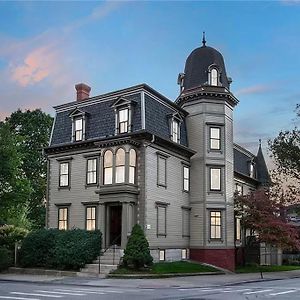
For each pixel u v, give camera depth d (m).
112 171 32.84
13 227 40.84
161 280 27.05
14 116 60.28
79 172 36.78
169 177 36.12
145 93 34.59
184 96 40.16
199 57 41.53
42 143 59.47
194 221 38.41
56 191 38.09
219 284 25.62
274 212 41.38
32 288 21.70
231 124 41.00
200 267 34.88
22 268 32.31
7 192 37.56
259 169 56.34
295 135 56.22
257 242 44.00
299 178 55.66
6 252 32.91
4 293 19.16
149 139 33.16
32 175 58.62
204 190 38.28
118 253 31.08
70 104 39.38
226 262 37.88
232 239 39.06
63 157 38.09
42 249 32.28
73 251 30.56
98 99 37.34
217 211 38.47
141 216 32.38
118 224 34.38
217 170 39.06
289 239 39.28
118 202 32.59
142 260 29.67
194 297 18.17
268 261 52.66
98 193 33.06
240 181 50.16
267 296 19.17
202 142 38.94
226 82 41.81
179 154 37.91
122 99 34.50
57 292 19.75
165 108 37.06
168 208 35.53
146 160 33.06
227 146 39.94
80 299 16.95
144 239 30.19
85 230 32.38
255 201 40.88
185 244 37.66
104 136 35.28
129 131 33.62
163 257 34.31
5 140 37.66
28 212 58.03
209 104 39.56
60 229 34.62
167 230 35.12
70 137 38.06
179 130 38.31
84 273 29.39
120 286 23.39
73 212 36.50
